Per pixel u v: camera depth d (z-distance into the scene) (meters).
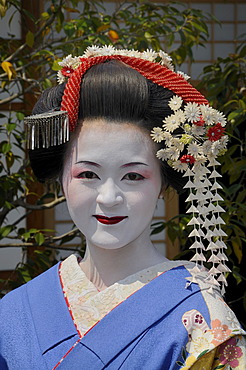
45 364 1.34
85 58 1.44
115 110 1.32
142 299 1.33
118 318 1.32
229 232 2.63
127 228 1.35
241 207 2.62
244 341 1.32
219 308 1.33
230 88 2.96
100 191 1.33
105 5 4.18
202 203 1.40
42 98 1.48
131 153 1.32
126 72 1.36
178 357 1.27
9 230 2.94
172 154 1.34
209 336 1.28
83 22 2.94
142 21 3.08
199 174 1.38
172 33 3.16
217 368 1.29
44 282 1.49
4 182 2.93
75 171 1.35
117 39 2.89
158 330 1.30
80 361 1.29
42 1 3.91
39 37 3.36
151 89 1.36
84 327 1.36
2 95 3.97
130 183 1.34
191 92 1.39
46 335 1.37
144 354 1.28
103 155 1.31
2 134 3.99
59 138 1.34
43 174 1.51
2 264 4.06
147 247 1.45
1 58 3.06
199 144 1.38
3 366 1.43
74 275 1.46
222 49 4.34
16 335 1.42
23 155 4.01
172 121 1.33
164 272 1.39
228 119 2.55
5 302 1.51
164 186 1.46
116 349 1.28
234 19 4.33
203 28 3.02
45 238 3.15
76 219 1.38
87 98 1.33
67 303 1.42
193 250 2.73
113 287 1.38
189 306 1.32
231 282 4.90
